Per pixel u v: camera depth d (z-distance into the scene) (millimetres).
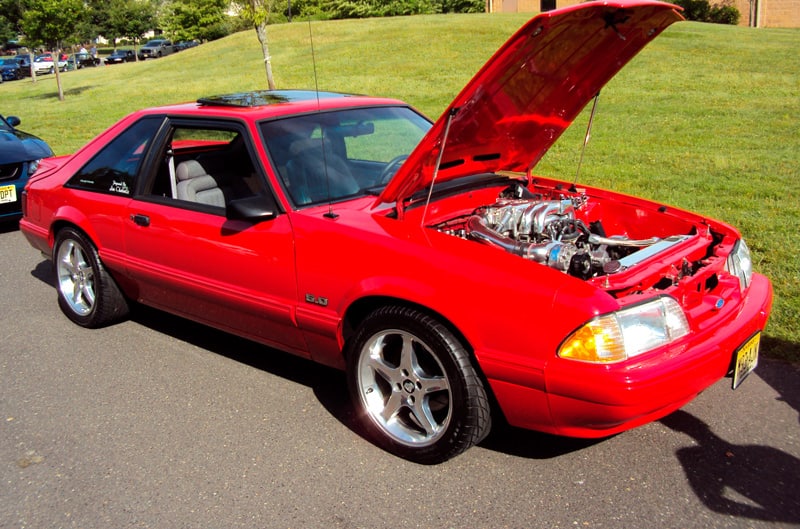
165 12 65812
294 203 3666
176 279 4207
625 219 4234
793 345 4246
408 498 3070
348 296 3354
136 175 4469
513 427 3609
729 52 20906
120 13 65875
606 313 2746
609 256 3527
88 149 4926
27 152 7930
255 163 3793
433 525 2889
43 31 23406
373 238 3291
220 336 4895
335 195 3803
